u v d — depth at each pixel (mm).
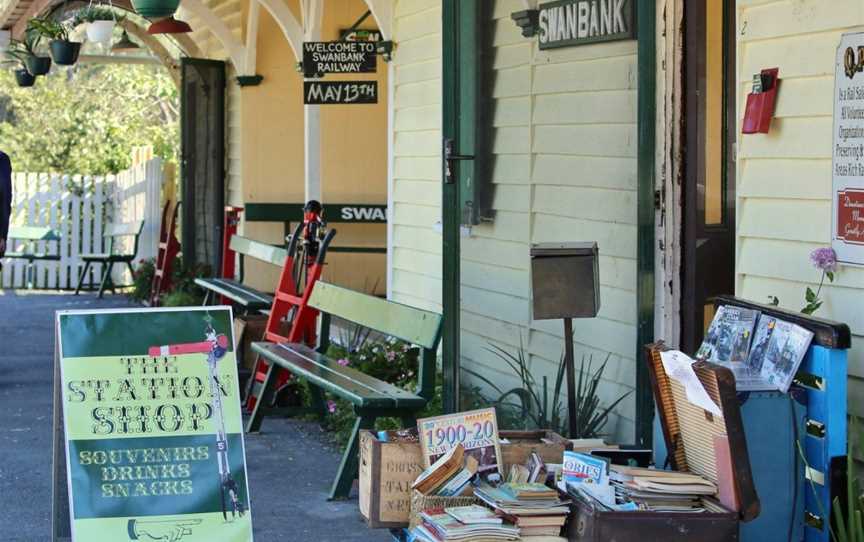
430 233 8977
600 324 6043
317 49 9461
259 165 13391
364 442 5070
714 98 6527
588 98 6062
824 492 4125
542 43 6406
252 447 7512
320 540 5664
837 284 4559
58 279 17297
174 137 28250
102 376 4695
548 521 4285
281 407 8039
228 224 12516
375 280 12523
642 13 5520
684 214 5508
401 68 9359
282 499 6348
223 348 4812
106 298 16094
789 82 4762
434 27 8695
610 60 5879
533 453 4891
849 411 4527
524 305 6586
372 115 12211
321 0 10305
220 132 14508
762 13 4871
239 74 13398
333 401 8148
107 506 4594
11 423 8305
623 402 5852
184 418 4730
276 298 8531
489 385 6855
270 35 13312
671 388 4477
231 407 4781
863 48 4383
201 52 15820
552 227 6402
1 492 6531
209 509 4680
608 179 5938
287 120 13375
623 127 5816
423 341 6289
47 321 13594
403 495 4922
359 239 12492
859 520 4000
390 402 6160
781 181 4828
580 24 6090
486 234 6828
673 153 5477
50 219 17266
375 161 12227
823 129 4605
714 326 4742
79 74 27922
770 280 4918
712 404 4047
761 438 4180
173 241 14609
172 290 14453
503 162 6727
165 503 4645
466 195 6879
